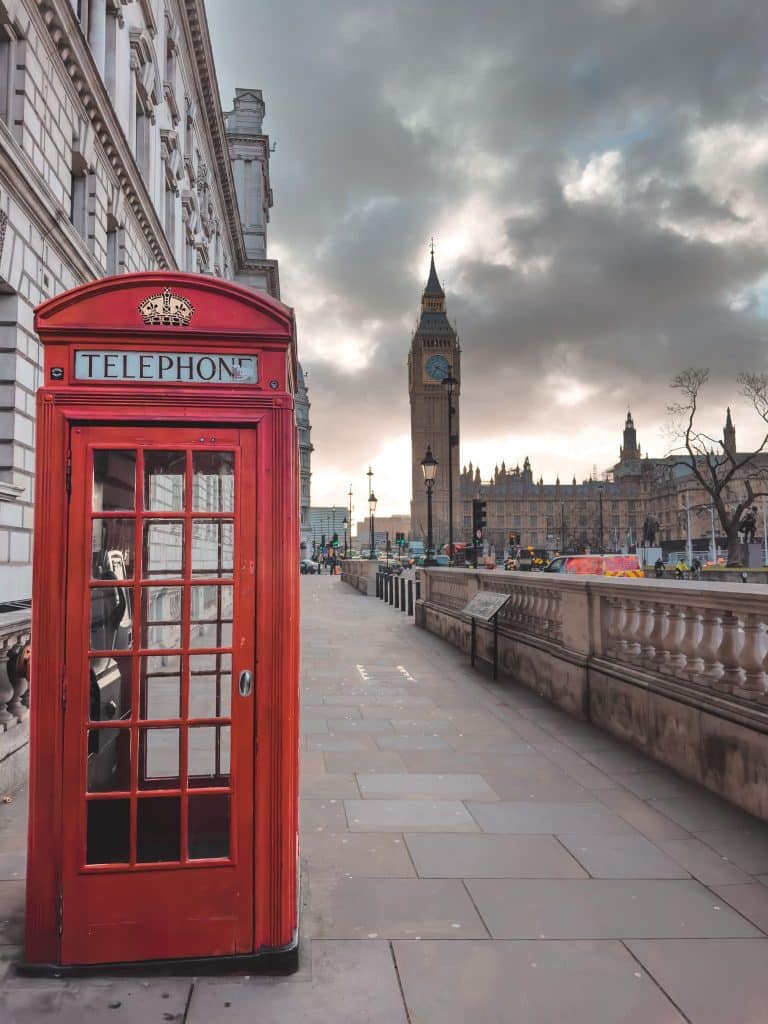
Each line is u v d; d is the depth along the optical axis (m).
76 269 12.64
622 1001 2.90
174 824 3.16
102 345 3.22
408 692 9.37
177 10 24.19
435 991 2.96
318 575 61.41
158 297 3.24
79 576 3.12
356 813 5.05
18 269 10.10
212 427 3.25
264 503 3.26
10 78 10.45
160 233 19.69
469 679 10.34
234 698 3.19
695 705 5.66
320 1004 2.87
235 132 57.66
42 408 3.14
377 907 3.69
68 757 3.08
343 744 6.88
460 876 4.06
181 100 25.47
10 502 9.72
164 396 3.21
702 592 5.62
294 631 3.44
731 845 4.49
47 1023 2.73
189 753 3.22
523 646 9.85
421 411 194.25
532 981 3.04
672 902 3.76
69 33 11.76
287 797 3.18
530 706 8.51
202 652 3.21
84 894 3.07
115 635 3.24
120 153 15.19
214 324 3.28
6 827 4.82
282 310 3.30
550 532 198.62
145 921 3.08
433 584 16.69
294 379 3.77
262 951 3.10
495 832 4.71
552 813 5.06
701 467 140.00
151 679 3.23
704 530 141.62
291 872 3.18
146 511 3.20
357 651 13.19
